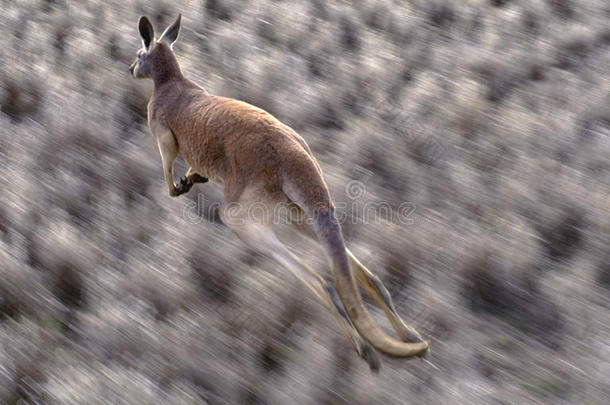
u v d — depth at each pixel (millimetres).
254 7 24656
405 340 10312
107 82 19203
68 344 11164
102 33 22422
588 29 22531
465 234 13523
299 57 21219
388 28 23812
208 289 12555
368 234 13602
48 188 14852
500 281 12484
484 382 10617
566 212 13977
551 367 10914
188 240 13102
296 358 10891
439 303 11805
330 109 18422
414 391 10375
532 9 24422
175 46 21969
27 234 13469
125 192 15305
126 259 13078
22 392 10273
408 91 19203
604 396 10227
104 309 11516
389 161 15984
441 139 16984
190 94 12180
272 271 12648
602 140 16766
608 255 13109
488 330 11898
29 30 23000
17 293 11906
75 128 16672
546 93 19219
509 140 16906
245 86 18828
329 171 15359
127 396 9844
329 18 24328
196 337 11133
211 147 11195
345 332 10008
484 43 22328
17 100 18844
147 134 17219
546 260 13297
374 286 10469
